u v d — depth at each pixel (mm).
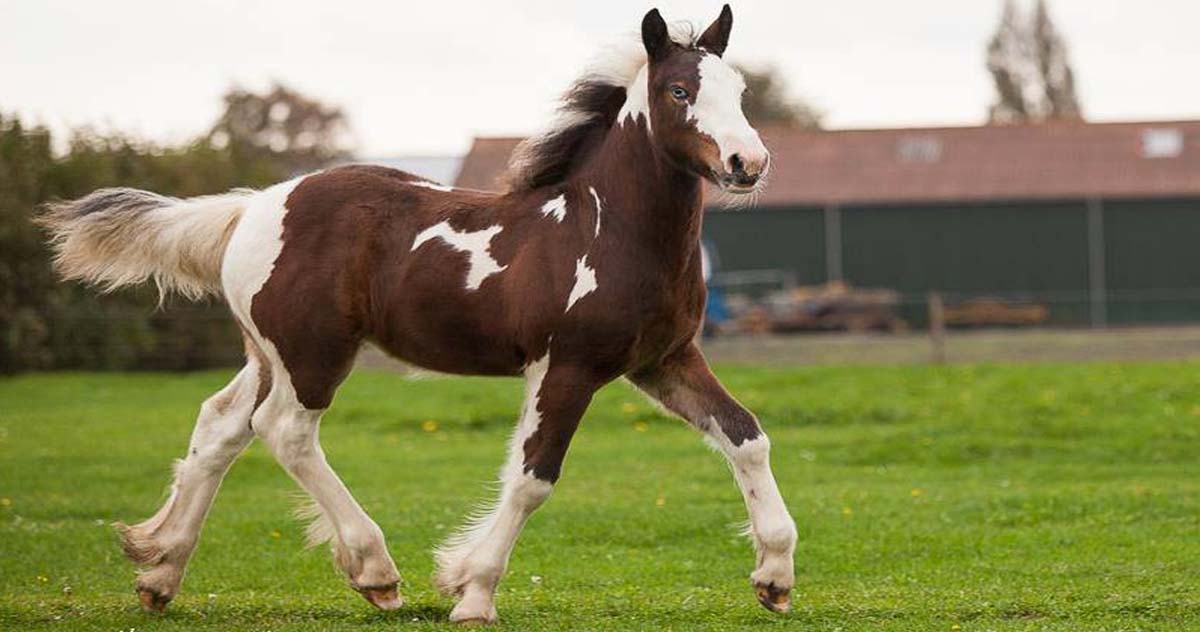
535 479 8555
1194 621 8672
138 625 8836
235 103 72562
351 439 20016
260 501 14914
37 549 12078
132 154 31750
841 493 14891
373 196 9188
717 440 8805
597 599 9695
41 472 16688
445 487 15797
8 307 28516
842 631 8531
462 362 9039
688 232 8570
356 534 9023
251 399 9359
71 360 29297
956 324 42594
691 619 8977
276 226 9227
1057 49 102500
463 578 8680
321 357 9094
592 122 8930
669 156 8398
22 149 29453
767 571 8680
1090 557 11289
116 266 9609
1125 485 15211
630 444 19141
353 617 9023
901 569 11141
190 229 9484
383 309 9062
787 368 26516
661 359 8836
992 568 10977
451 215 9016
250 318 9273
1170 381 22281
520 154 8977
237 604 9586
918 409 21000
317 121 72500
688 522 13055
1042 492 14609
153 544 9203
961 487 15453
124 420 21438
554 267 8586
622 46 8930
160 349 29594
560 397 8547
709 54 8516
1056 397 21297
